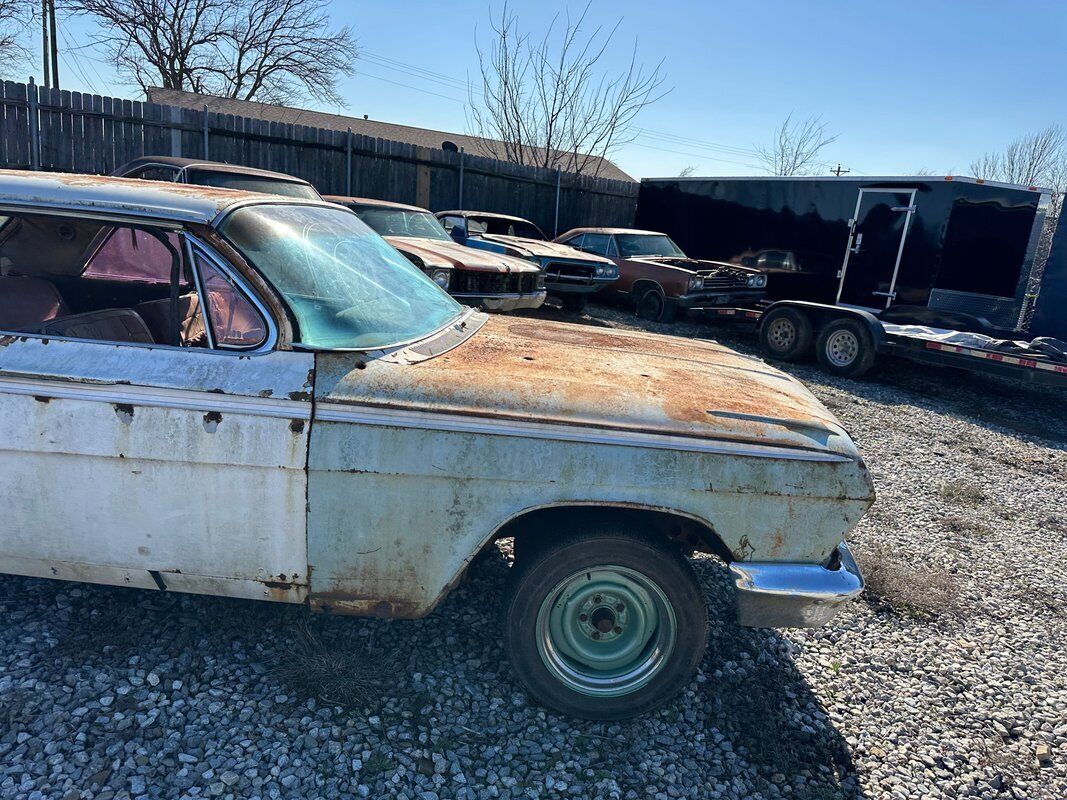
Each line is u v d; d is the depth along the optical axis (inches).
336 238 121.4
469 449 94.3
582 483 95.7
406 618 101.5
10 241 134.3
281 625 118.9
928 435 293.3
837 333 397.7
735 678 121.9
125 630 113.2
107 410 93.5
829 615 100.9
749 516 98.3
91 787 85.5
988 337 381.7
